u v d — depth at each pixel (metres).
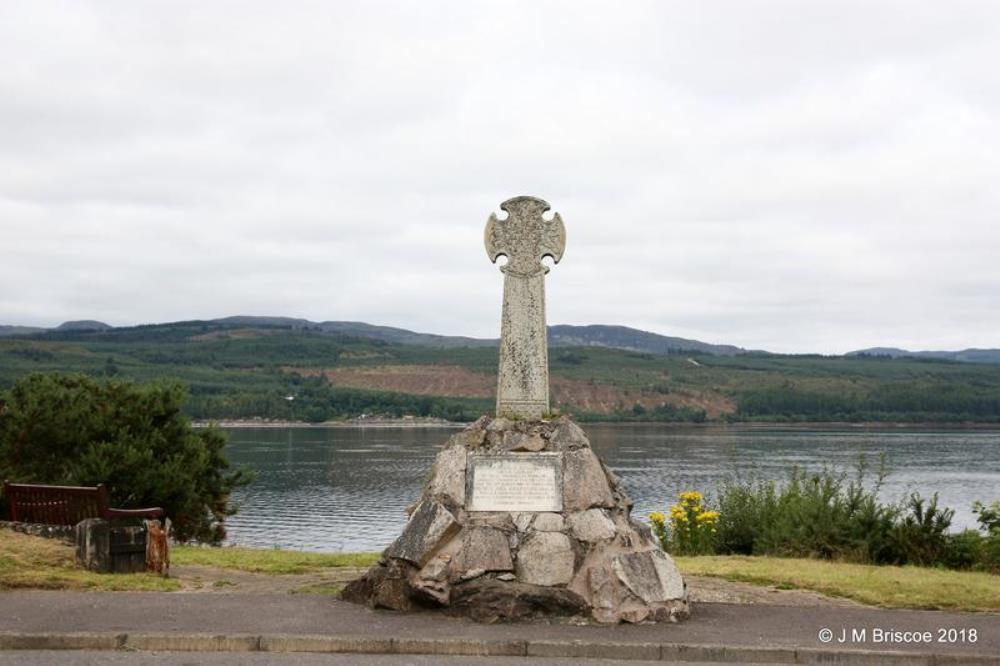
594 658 9.69
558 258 13.34
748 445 108.31
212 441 26.70
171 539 24.16
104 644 9.60
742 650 9.75
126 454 22.44
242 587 12.94
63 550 14.10
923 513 21.92
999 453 97.06
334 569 15.16
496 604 10.83
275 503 53.12
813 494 19.88
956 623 11.34
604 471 12.54
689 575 14.77
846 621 11.32
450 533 11.43
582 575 11.16
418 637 9.87
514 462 11.97
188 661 9.10
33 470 22.00
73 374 26.12
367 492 59.03
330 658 9.35
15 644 9.54
